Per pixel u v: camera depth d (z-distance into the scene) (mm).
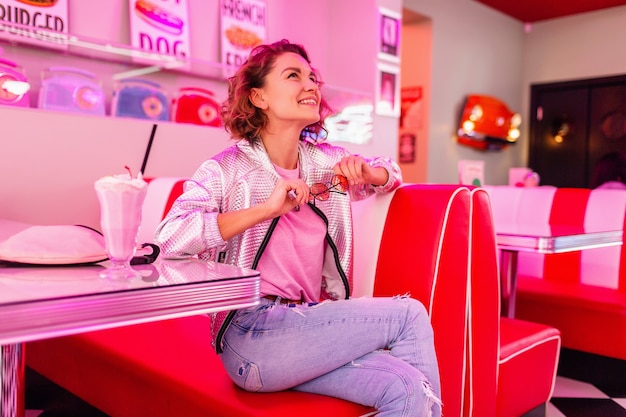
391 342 1304
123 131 2730
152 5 3480
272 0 4297
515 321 2184
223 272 1078
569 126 7367
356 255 1726
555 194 3273
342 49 4691
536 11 7047
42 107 2537
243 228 1229
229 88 1491
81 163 2592
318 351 1258
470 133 6430
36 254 1110
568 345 2840
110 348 1725
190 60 3029
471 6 6598
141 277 1017
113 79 2818
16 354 1162
